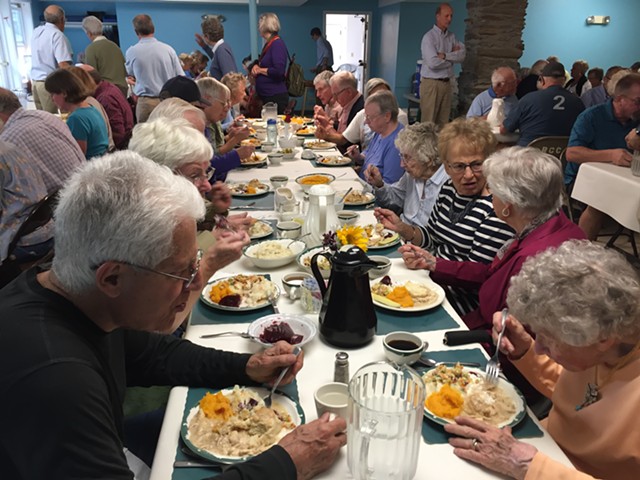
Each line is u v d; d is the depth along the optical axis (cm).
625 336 94
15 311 80
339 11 1042
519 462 92
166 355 122
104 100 461
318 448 92
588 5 937
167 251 78
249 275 171
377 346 134
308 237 193
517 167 149
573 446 110
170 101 227
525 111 420
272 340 132
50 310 81
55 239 80
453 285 184
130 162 82
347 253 128
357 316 129
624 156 320
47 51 620
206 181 187
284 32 1045
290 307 154
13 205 228
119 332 102
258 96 602
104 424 76
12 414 72
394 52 953
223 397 109
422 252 184
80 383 75
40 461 72
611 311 89
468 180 193
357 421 87
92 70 459
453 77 789
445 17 685
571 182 372
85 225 76
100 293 82
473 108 559
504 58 721
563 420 114
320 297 148
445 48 705
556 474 89
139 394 159
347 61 1225
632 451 97
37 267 91
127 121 485
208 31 599
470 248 198
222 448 98
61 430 71
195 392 117
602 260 95
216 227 193
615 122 343
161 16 1009
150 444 139
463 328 144
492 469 94
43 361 74
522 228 157
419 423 88
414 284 163
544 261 99
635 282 92
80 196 76
